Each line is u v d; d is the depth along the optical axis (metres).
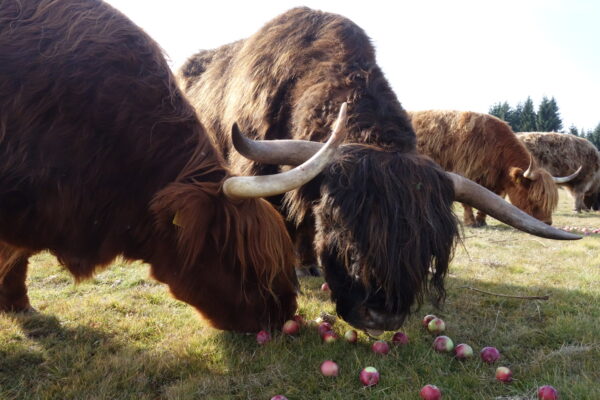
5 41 2.61
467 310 4.01
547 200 8.60
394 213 2.54
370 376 2.58
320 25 4.38
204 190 2.56
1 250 3.19
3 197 2.58
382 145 3.08
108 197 2.71
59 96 2.58
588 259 6.17
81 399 2.51
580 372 2.76
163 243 2.74
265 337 3.03
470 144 9.78
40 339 3.28
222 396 2.51
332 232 2.82
